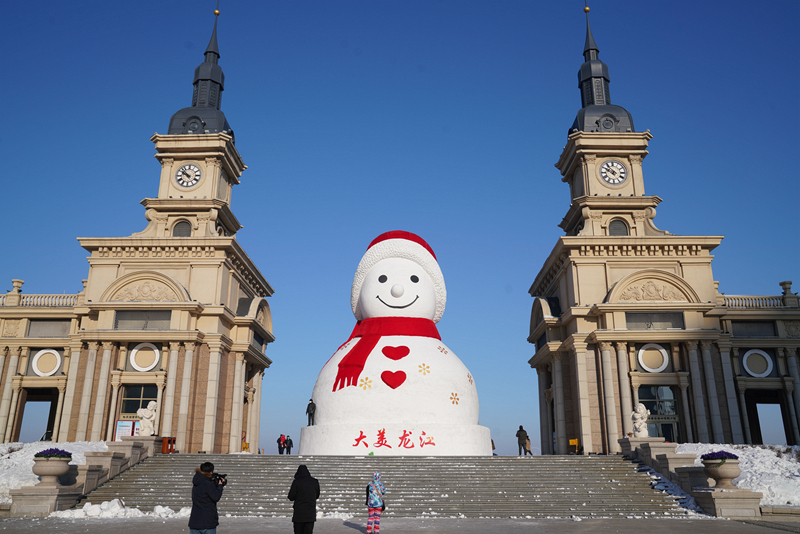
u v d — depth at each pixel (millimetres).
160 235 43906
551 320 41594
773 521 18703
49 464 21125
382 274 34781
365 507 20969
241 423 41656
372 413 31047
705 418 36656
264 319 48062
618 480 23672
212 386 38969
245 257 45312
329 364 33875
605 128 45875
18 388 43156
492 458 26031
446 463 25453
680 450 28172
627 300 38969
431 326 34625
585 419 37250
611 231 43406
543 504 21234
